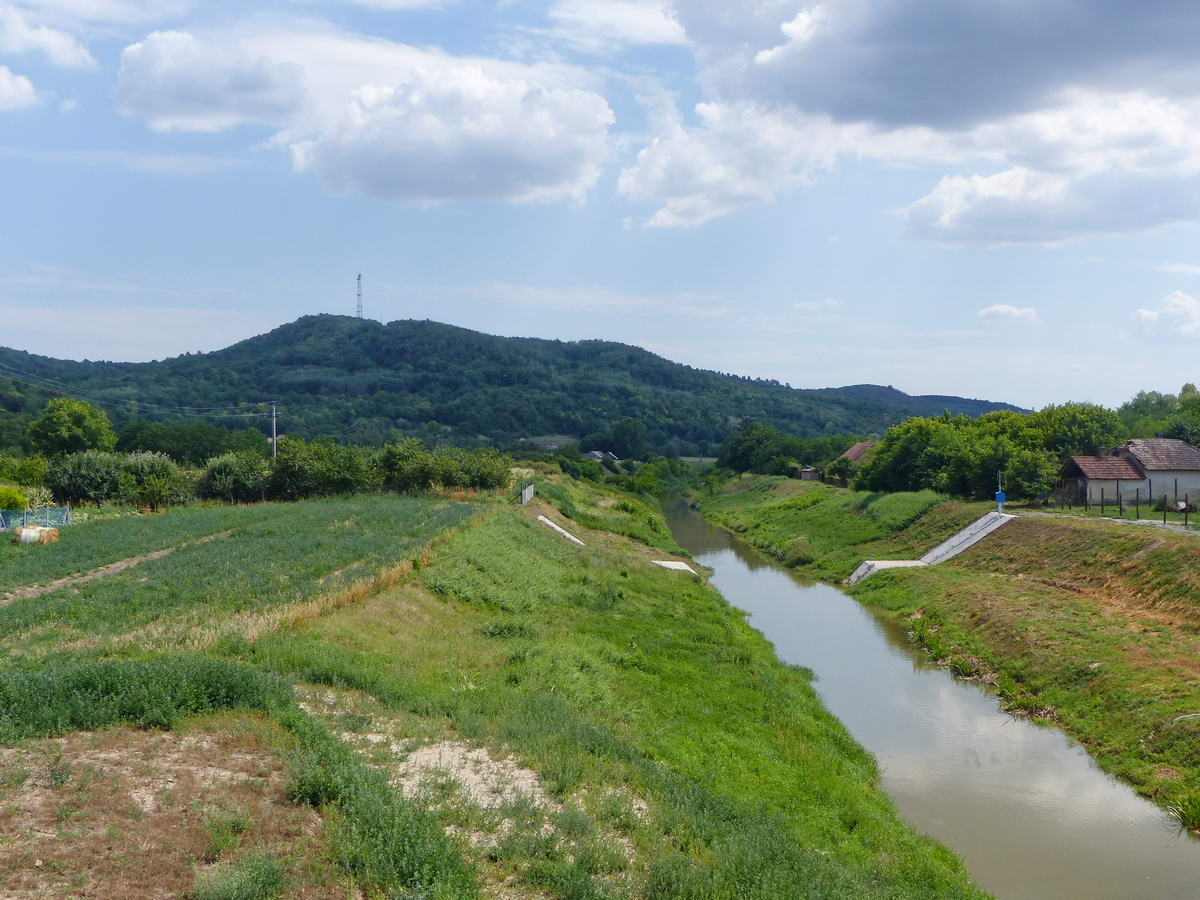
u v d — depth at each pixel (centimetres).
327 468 6400
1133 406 10738
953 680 3142
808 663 3362
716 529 8794
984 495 6378
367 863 1076
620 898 1131
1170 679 2559
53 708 1419
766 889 1229
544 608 3117
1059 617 3375
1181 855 1845
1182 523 4375
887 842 1738
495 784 1453
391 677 1941
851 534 6362
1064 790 2172
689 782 1680
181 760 1319
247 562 3088
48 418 8556
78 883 938
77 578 3088
